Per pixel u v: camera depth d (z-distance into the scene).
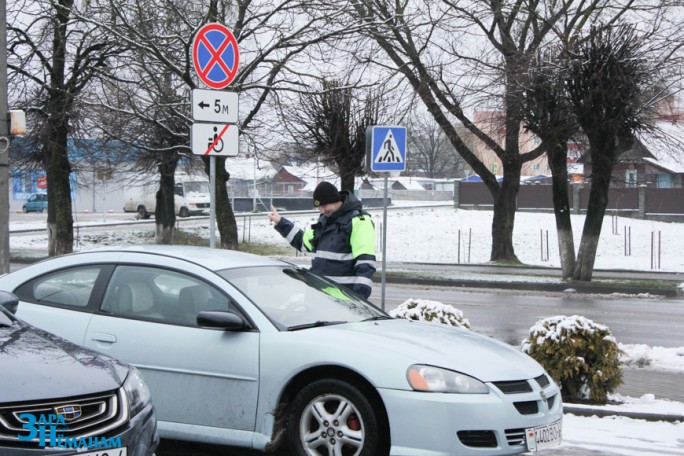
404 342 6.22
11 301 5.98
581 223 44.19
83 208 74.06
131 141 25.30
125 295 6.87
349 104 24.31
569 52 21.39
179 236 39.00
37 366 4.75
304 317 6.67
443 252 36.56
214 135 9.88
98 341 6.71
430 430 5.68
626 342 14.20
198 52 10.09
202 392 6.37
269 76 23.19
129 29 20.75
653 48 21.23
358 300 7.47
